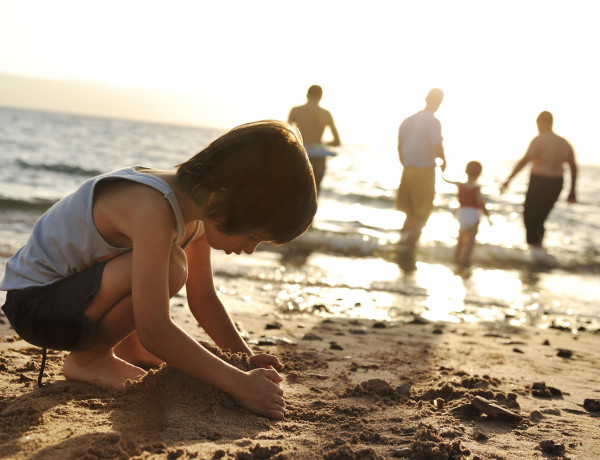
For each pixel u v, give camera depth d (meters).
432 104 7.86
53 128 49.28
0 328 2.98
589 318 4.93
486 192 26.78
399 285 5.86
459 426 1.87
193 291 2.22
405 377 2.50
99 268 1.82
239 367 1.98
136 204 1.72
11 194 11.09
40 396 1.87
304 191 1.62
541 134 8.46
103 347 1.96
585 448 1.75
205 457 1.45
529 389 2.42
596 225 16.81
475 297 5.55
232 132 1.66
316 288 5.30
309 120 8.25
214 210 1.62
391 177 29.75
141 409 1.76
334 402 2.05
